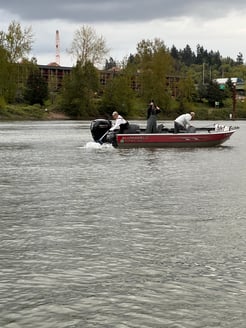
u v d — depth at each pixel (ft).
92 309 19.08
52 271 23.21
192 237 28.94
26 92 319.68
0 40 278.46
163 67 329.31
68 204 38.81
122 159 74.49
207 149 92.79
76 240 28.35
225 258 25.04
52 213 35.45
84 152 86.48
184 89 346.13
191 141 95.66
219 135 96.84
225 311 18.89
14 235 29.43
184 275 22.68
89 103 307.99
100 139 96.58
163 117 333.21
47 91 328.08
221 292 20.74
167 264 24.16
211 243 27.68
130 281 21.94
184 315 18.54
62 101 306.96
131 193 43.83
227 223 32.32
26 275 22.71
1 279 22.22
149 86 329.11
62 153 84.74
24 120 277.85
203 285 21.49
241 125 238.68
